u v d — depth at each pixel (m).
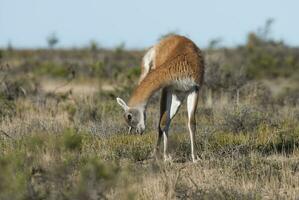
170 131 44.62
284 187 32.09
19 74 91.19
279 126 45.66
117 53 139.62
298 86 81.69
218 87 62.69
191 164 36.41
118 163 34.78
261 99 59.47
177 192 30.61
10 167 28.80
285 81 93.06
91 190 27.05
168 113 38.78
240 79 63.34
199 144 40.72
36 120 47.47
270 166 35.12
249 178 33.31
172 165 36.00
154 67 40.88
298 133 44.09
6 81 61.69
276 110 54.16
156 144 38.81
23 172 29.41
